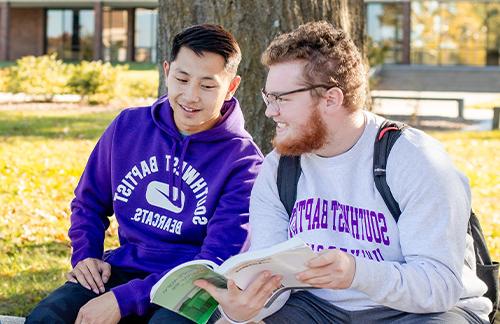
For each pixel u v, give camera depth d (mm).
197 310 2754
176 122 3262
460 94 27844
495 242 6570
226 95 3242
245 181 3193
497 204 8367
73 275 3211
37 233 6684
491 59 37500
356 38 5426
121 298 3008
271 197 2902
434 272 2549
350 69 2666
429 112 20312
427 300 2547
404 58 36062
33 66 21297
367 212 2707
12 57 42531
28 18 42500
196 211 3203
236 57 3172
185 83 3129
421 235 2602
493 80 30453
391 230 2686
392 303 2555
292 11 5059
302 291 2826
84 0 38875
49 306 3031
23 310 4789
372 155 2730
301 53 2645
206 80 3109
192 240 3234
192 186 3219
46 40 42469
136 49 41312
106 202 3434
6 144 12289
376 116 2818
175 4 5172
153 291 2648
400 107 21219
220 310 2738
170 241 3236
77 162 10562
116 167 3305
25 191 8453
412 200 2629
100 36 39156
